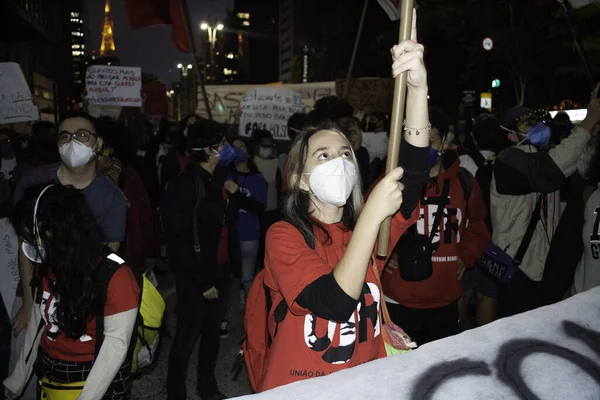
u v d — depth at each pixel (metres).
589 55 19.61
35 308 2.59
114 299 2.44
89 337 2.48
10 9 17.16
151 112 14.98
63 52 32.50
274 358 2.01
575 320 1.44
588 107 3.36
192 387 4.70
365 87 11.66
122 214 3.56
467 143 7.77
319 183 1.98
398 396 1.17
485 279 4.62
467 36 27.41
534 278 4.05
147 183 8.69
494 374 1.23
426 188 3.79
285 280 1.85
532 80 26.45
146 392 4.57
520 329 1.40
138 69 10.21
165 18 9.21
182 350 4.08
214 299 4.29
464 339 1.36
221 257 4.29
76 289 2.38
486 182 5.07
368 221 1.67
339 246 2.06
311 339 1.97
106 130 6.28
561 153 3.43
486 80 22.81
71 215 2.39
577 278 3.21
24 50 24.86
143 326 2.64
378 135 7.73
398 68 1.80
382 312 2.16
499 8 24.88
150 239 5.55
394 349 2.16
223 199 4.19
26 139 8.25
